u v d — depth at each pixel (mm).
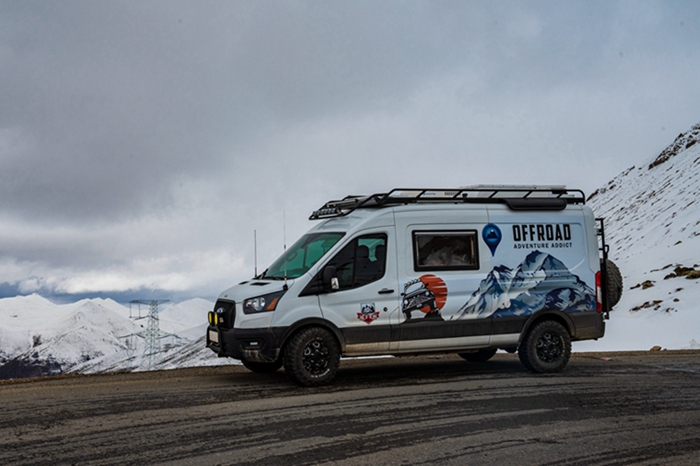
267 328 8961
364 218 9680
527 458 5758
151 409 7660
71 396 8531
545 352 10523
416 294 9664
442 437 6426
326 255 9328
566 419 7215
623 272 46719
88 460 5633
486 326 10055
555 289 10578
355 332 9320
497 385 9336
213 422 7000
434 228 9930
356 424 6930
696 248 43625
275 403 7992
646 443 6266
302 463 5574
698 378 10141
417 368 11359
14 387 9633
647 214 72188
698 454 5914
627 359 13031
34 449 5973
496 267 10219
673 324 28484
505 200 10531
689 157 85125
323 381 9180
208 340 9977
